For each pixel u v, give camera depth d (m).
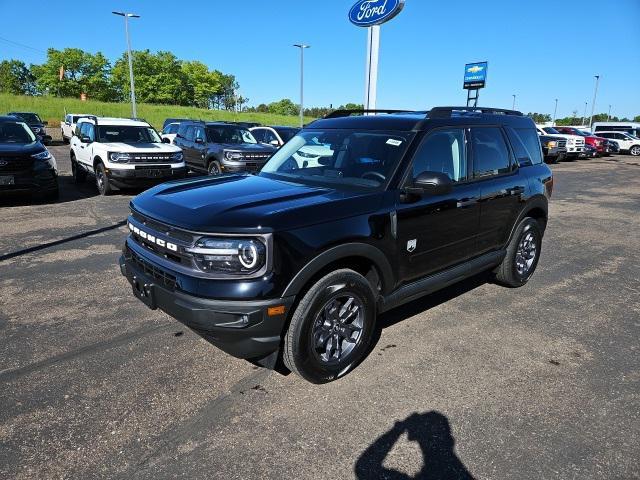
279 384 3.20
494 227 4.48
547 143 21.83
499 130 4.62
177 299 2.87
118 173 10.11
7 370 3.29
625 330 4.20
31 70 80.38
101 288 4.82
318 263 2.94
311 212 2.99
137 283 3.27
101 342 3.71
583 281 5.51
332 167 3.83
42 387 3.10
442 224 3.82
